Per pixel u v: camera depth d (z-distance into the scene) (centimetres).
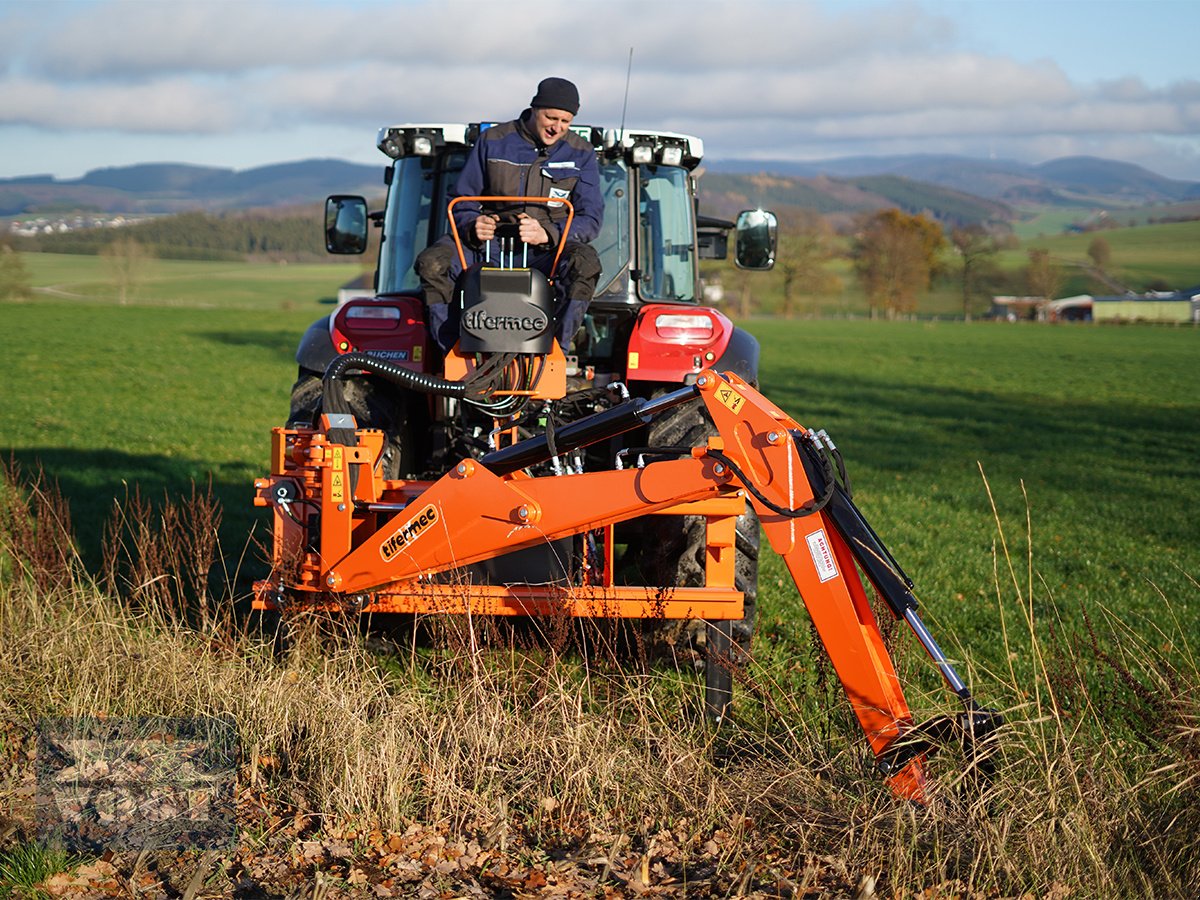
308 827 396
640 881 361
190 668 494
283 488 467
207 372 2672
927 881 369
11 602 561
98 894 348
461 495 438
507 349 494
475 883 362
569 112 531
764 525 400
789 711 481
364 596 465
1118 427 2277
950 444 1894
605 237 623
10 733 454
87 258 15025
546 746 431
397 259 651
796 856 381
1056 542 1065
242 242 17538
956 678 394
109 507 982
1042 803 382
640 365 555
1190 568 952
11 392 2125
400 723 442
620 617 470
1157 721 429
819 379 3294
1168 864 371
